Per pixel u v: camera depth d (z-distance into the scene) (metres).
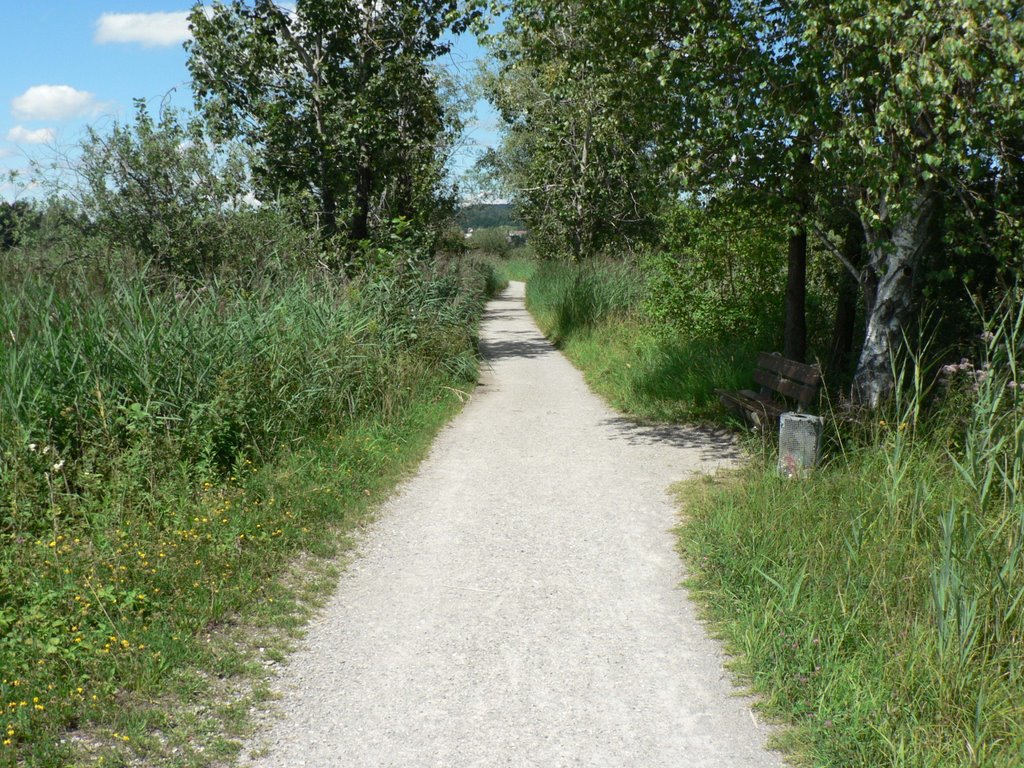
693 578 5.67
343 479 7.71
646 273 20.30
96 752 3.66
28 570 5.05
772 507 6.21
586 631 4.97
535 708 4.12
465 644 4.82
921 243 8.34
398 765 3.65
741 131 8.45
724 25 8.17
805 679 4.16
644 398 12.03
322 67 18.11
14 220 14.38
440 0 17.83
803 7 7.77
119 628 4.62
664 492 7.75
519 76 26.78
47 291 8.01
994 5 6.64
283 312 9.59
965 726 3.53
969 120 7.23
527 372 16.41
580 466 8.80
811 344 12.51
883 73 7.70
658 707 4.12
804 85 8.21
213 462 7.34
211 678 4.39
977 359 8.51
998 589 4.15
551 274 28.80
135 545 5.58
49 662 4.20
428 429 10.46
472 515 7.23
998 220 7.77
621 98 10.01
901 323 8.52
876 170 7.61
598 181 27.20
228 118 18.12
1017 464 4.62
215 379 7.98
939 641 3.94
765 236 12.40
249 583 5.47
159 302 8.28
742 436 9.64
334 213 18.31
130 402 7.37
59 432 6.95
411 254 15.60
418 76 19.03
